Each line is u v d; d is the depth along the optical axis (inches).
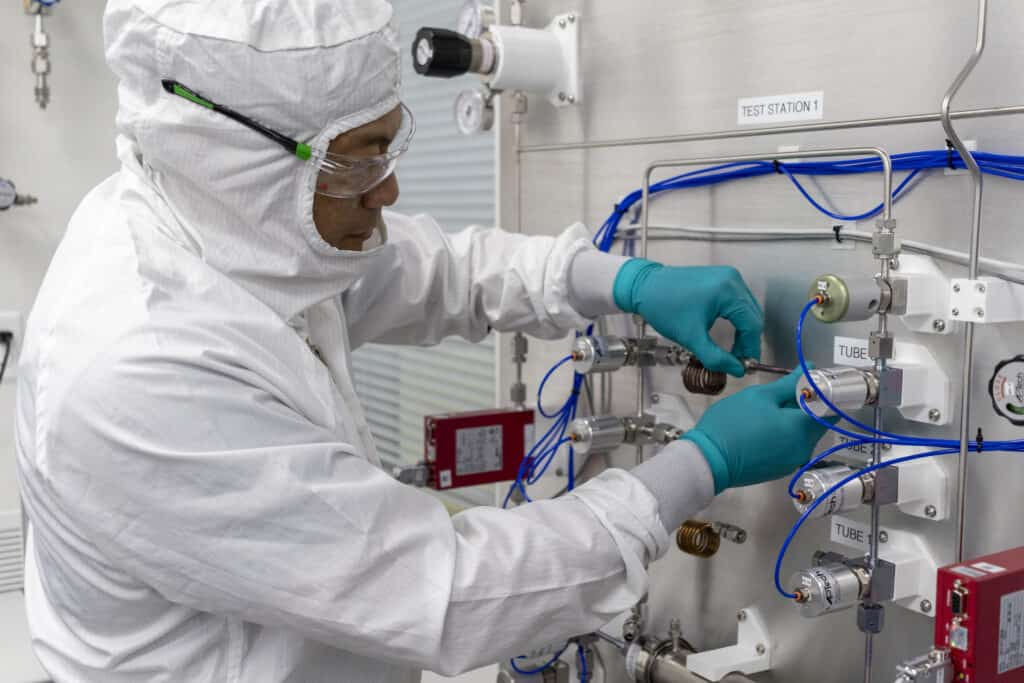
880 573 40.9
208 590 34.6
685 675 49.9
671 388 56.1
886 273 39.4
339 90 36.1
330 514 34.8
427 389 98.2
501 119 67.2
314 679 40.6
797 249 47.2
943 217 40.1
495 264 55.9
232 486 33.9
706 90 51.1
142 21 35.4
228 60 34.8
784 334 48.4
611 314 55.4
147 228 38.2
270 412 35.4
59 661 40.7
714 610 54.2
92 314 35.2
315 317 45.2
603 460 61.6
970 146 38.6
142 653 38.3
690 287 46.3
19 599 85.8
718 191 51.4
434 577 36.1
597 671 61.1
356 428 44.1
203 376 34.4
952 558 41.2
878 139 42.4
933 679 33.4
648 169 52.3
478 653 37.2
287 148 36.4
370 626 35.4
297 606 34.7
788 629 49.4
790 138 46.7
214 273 38.0
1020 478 38.3
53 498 35.1
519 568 37.4
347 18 36.3
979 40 35.9
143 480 33.4
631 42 55.6
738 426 42.7
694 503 41.9
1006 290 36.9
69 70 95.6
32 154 94.8
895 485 41.0
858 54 43.1
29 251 95.6
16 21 92.5
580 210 61.0
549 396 66.6
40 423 34.8
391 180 40.0
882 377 40.3
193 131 35.9
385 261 53.2
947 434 41.0
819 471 41.1
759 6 47.7
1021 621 34.4
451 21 90.9
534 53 58.0
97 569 36.2
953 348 40.4
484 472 63.0
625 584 40.4
